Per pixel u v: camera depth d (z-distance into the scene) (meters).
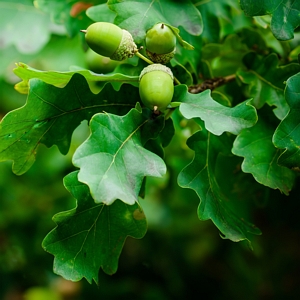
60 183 0.92
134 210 0.48
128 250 0.97
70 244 0.47
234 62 0.58
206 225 0.90
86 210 0.47
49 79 0.49
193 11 0.51
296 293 0.82
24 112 0.47
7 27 0.67
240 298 0.89
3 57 0.75
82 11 0.59
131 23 0.48
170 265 0.95
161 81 0.46
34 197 0.93
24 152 0.49
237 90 0.55
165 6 0.50
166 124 0.49
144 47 0.51
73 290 0.95
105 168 0.44
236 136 0.51
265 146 0.50
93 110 0.49
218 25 0.57
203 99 0.47
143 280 0.97
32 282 0.96
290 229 0.71
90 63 0.57
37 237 0.92
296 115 0.46
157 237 0.95
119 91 0.49
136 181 0.45
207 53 0.57
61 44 0.74
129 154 0.45
